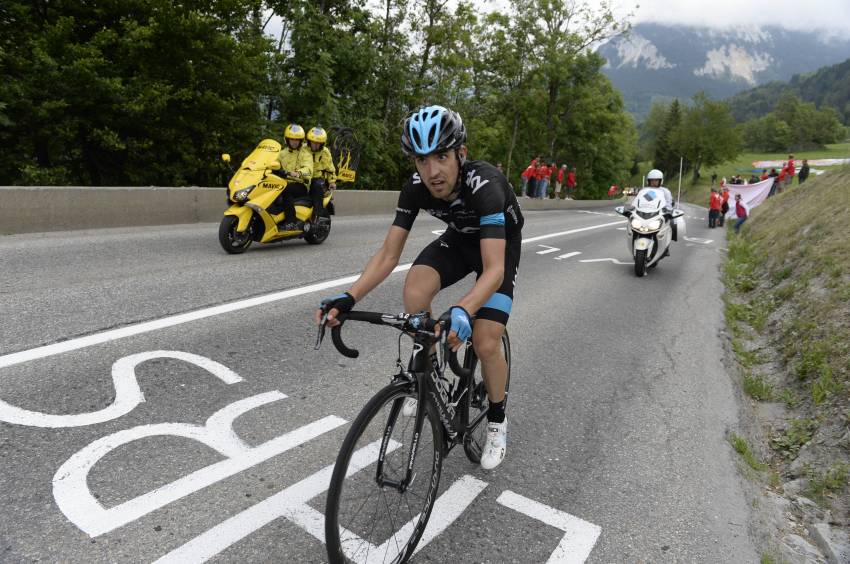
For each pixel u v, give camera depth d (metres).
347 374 3.98
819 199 12.42
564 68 37.66
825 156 118.31
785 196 19.06
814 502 3.01
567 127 46.19
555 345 5.20
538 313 6.27
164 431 2.99
